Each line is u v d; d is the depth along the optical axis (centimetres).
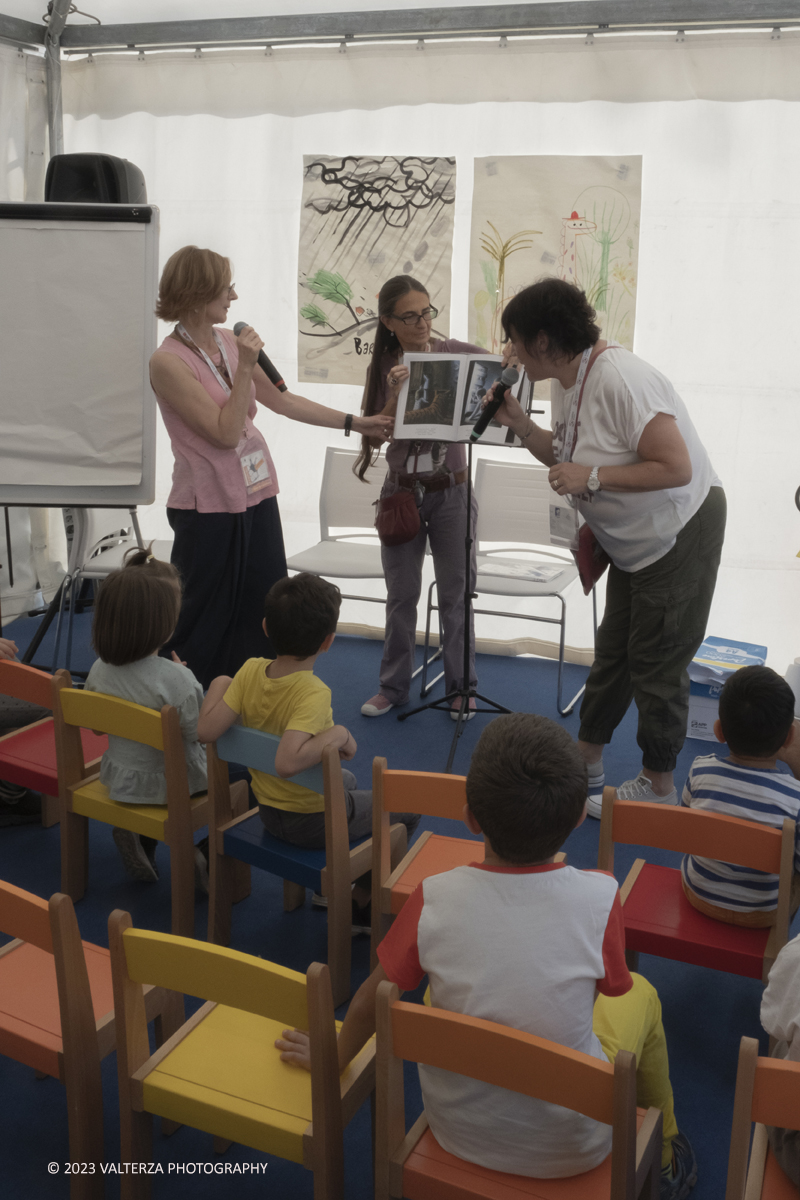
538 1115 125
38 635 397
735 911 190
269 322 431
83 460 343
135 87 423
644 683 276
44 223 330
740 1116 113
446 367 288
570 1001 123
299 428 443
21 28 412
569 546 283
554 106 378
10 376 338
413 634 376
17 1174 172
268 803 215
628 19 355
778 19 342
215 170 422
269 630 210
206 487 291
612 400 245
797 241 364
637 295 385
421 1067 134
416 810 194
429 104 391
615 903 128
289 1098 142
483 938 123
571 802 124
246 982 131
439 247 402
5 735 287
